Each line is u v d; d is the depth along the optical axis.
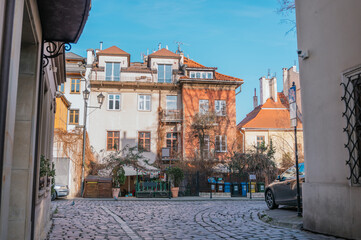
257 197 25.86
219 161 32.97
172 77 38.69
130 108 36.69
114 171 25.20
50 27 5.70
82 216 11.78
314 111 8.03
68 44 6.34
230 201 21.44
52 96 10.74
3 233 2.88
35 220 6.03
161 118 36.72
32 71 5.24
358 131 6.64
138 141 36.31
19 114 5.05
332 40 7.47
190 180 27.59
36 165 5.72
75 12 5.16
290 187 11.77
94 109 36.06
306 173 8.30
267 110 42.69
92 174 26.88
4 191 2.86
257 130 40.41
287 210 12.38
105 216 11.92
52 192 11.48
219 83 37.78
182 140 36.34
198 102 37.38
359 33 6.67
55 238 7.22
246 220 10.70
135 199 23.23
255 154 29.91
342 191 6.87
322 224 7.48
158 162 34.69
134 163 26.36
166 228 8.95
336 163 7.18
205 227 9.12
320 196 7.59
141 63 41.78
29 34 4.95
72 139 25.66
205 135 36.91
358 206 6.41
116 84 36.50
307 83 8.37
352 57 6.85
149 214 12.80
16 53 3.28
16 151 4.93
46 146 8.88
